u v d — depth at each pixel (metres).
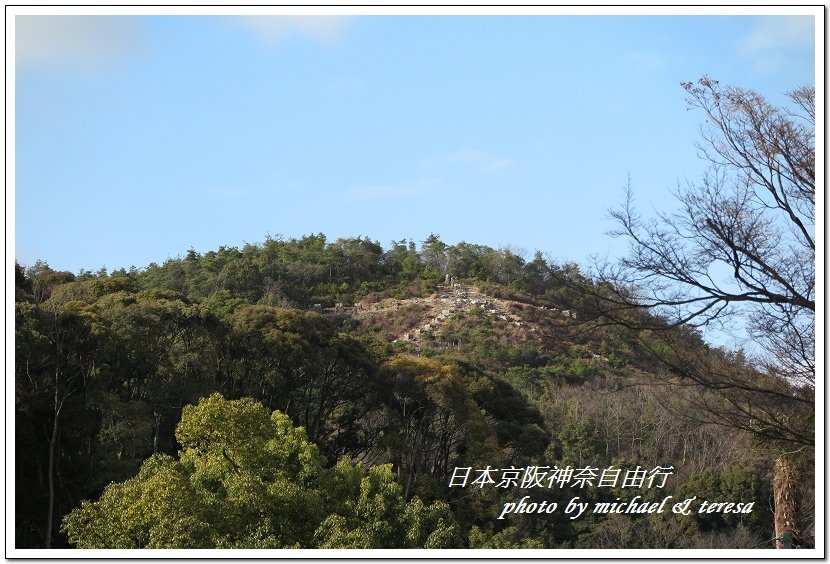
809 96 13.52
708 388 12.69
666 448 42.66
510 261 131.88
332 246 133.12
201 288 103.25
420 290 124.19
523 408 52.41
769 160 13.08
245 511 23.95
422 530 28.72
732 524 36.22
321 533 24.41
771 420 13.10
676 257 12.44
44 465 35.09
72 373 38.12
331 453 48.81
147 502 22.39
